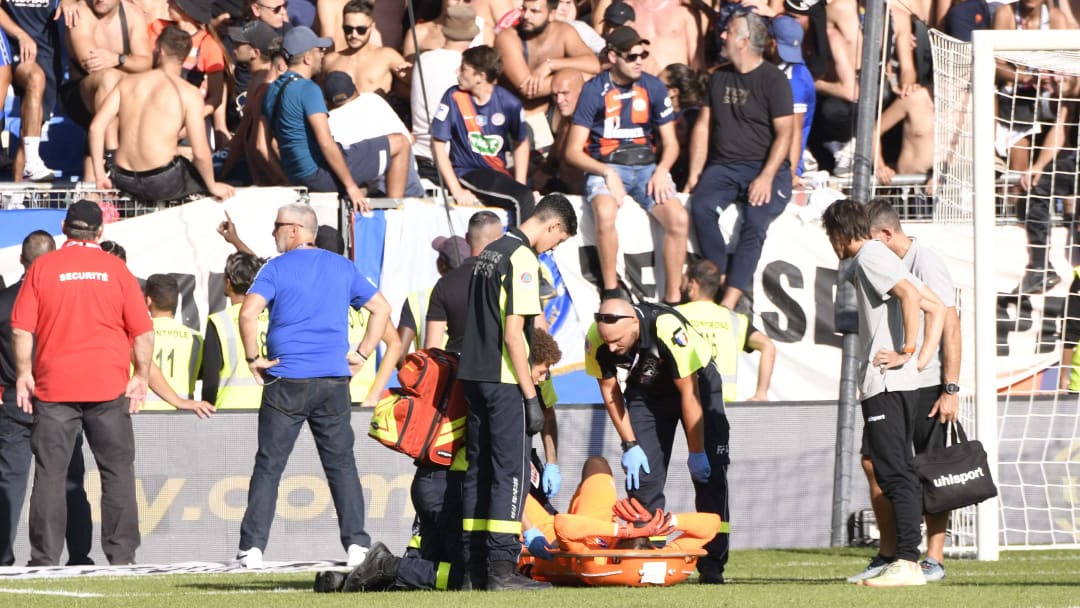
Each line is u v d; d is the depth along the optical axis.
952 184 37.56
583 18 46.25
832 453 34.56
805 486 34.38
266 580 26.09
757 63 39.22
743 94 39.03
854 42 43.50
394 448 22.73
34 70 43.28
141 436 32.41
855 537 34.25
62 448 28.66
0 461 30.53
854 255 23.59
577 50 43.03
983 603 19.36
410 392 22.89
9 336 30.39
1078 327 39.66
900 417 23.05
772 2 43.94
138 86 38.06
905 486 23.02
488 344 21.92
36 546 28.62
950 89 37.31
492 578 21.94
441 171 38.97
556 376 38.19
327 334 27.66
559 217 22.36
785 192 39.44
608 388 24.06
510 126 39.78
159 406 34.62
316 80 43.25
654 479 24.42
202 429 32.59
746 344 35.12
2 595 22.28
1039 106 43.94
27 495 31.75
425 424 22.70
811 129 43.91
